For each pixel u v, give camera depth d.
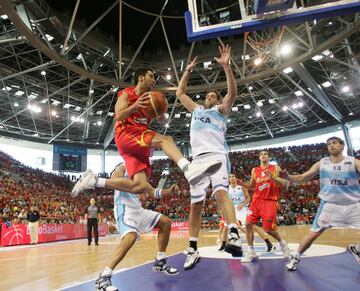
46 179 32.38
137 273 4.34
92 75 18.95
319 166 4.18
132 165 3.27
